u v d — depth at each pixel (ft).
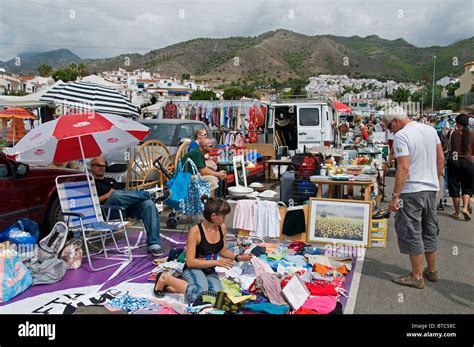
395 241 22.84
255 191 36.11
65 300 14.93
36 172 20.65
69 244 18.28
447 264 19.33
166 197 22.97
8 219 18.81
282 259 18.99
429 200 16.31
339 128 74.69
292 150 50.90
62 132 17.85
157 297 15.23
